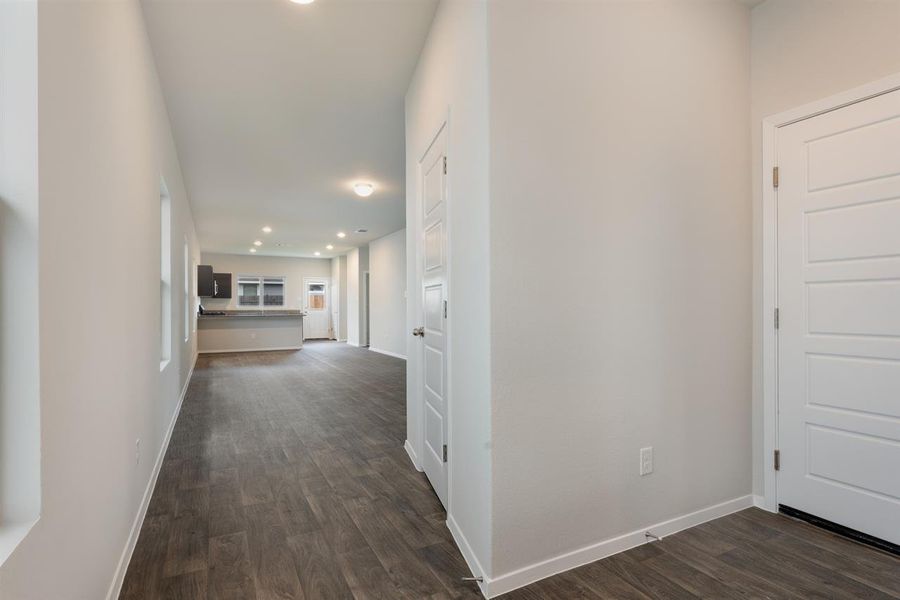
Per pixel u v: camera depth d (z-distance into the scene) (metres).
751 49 2.42
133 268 2.05
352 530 2.16
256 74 2.96
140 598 1.66
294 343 10.89
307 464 3.05
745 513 2.32
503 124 1.70
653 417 2.06
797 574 1.79
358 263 11.72
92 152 1.40
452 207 2.10
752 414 2.40
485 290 1.71
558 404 1.82
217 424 4.07
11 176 0.96
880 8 1.96
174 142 4.01
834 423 2.12
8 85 0.97
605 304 1.93
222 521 2.25
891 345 1.95
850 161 2.06
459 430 2.03
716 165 2.28
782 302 2.31
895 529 1.93
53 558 1.06
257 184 5.48
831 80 2.12
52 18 1.07
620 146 1.98
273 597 1.67
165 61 2.79
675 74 2.14
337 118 3.63
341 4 2.30
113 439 1.64
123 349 1.83
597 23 1.92
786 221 2.29
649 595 1.67
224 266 12.95
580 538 1.87
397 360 8.74
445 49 2.20
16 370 0.97
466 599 1.66
